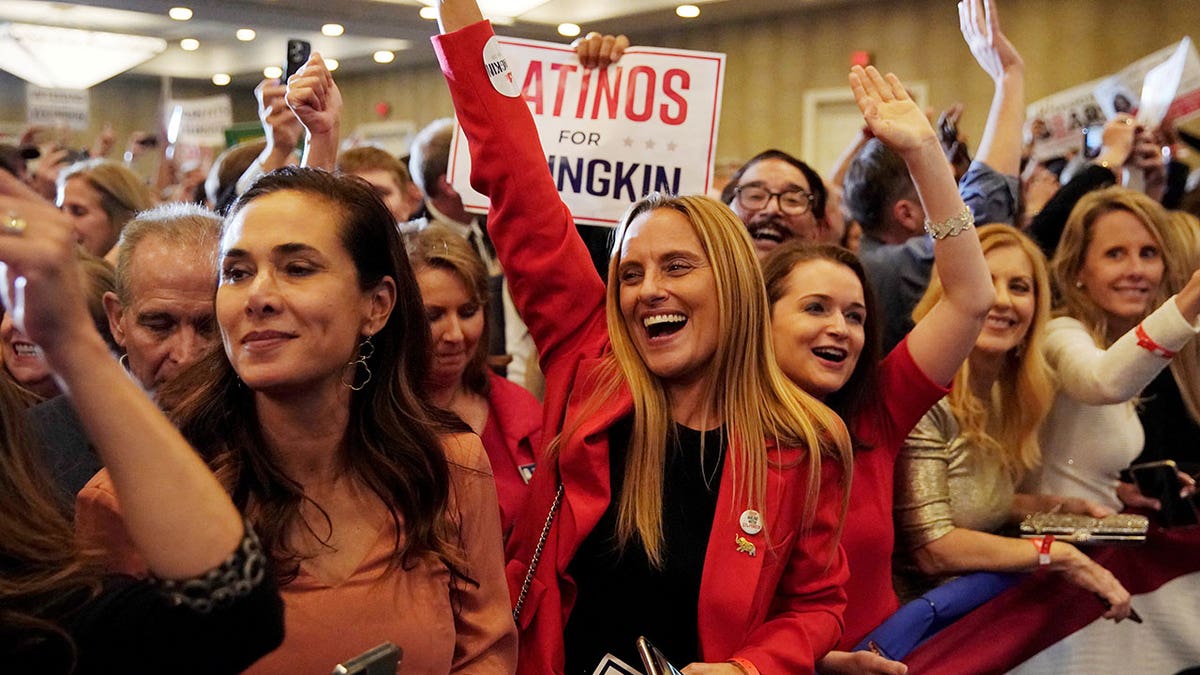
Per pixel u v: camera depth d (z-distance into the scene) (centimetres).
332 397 155
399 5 798
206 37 1057
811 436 203
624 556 201
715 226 209
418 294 166
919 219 382
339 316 149
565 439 207
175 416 156
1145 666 280
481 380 281
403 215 413
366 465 159
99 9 901
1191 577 289
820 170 897
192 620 107
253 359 145
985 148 357
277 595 114
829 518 207
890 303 361
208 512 108
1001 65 358
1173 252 321
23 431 128
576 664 203
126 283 201
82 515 142
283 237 147
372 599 154
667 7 863
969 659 246
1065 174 505
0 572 116
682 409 210
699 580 198
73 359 102
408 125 1158
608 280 217
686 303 206
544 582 203
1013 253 277
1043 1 778
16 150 380
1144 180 468
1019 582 255
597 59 296
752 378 207
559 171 297
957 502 268
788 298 228
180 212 210
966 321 228
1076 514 283
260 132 551
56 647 111
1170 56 495
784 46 901
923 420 256
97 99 1238
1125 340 279
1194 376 338
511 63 295
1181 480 302
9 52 845
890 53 851
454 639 163
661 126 295
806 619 202
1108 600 253
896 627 232
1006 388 286
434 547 160
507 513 263
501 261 230
